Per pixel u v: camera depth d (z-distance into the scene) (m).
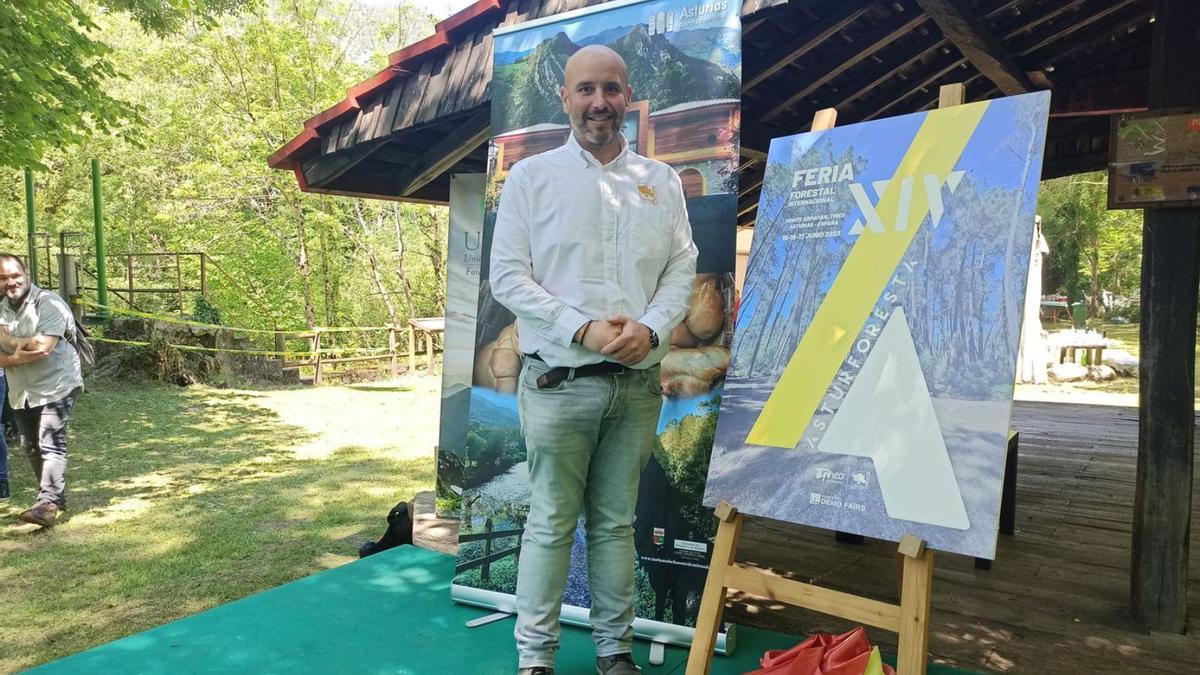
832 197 2.18
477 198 3.88
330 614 2.82
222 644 2.58
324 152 4.22
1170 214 2.59
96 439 7.51
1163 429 2.68
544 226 2.13
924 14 3.36
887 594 3.16
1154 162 2.56
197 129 15.55
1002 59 3.80
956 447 1.83
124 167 16.31
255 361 11.78
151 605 3.52
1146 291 2.66
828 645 2.03
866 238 2.09
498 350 2.86
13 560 4.11
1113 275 21.05
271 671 2.39
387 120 3.84
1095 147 5.37
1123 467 5.43
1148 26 4.21
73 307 10.01
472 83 3.41
